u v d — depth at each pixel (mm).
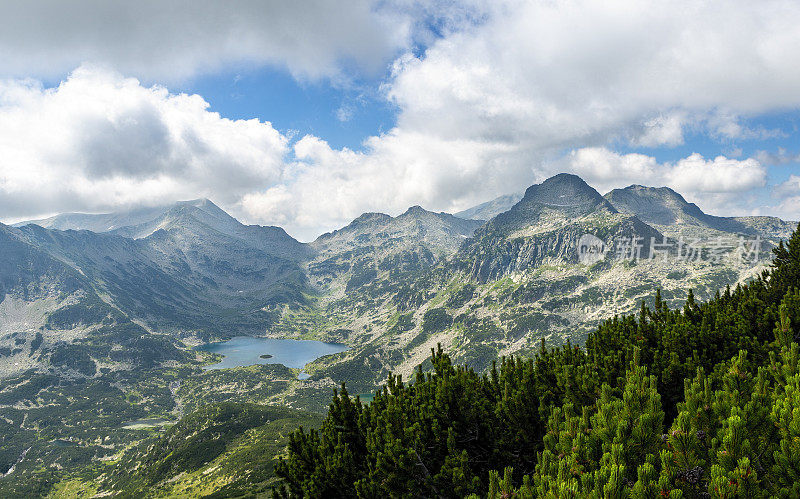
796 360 15141
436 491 18719
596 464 11828
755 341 22109
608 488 9703
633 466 11211
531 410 20906
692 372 20500
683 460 10781
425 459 19859
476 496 14508
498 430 21500
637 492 9578
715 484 9531
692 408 12352
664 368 21156
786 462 10008
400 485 19125
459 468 18453
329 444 22688
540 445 20453
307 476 22047
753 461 10289
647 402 12836
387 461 19531
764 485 10234
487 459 21453
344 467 20812
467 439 21453
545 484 12031
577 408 19641
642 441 11680
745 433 10438
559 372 22812
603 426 12906
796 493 9555
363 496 18969
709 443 11477
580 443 12492
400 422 21422
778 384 14000
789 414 10742
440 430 20531
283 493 22312
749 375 14758
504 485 13148
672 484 10125
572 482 10703
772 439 11055
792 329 21516
